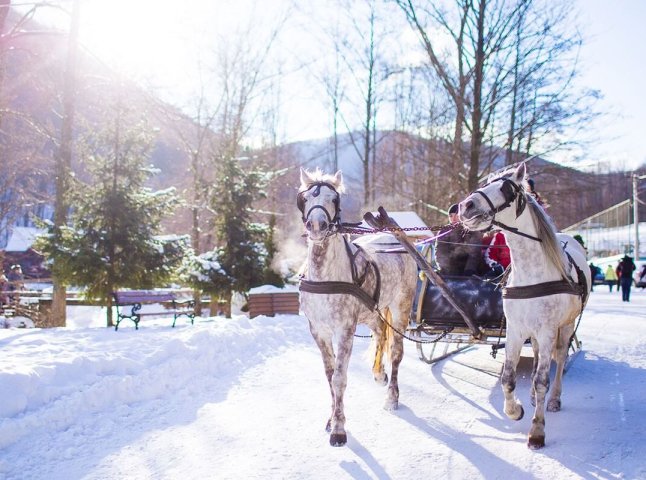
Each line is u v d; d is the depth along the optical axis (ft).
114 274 41.06
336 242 18.49
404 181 88.17
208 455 16.19
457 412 20.51
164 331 34.73
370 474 14.89
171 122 71.20
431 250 26.71
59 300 46.06
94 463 15.55
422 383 24.89
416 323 25.16
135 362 23.34
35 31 43.86
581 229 171.73
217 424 18.84
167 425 18.74
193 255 50.14
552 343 17.15
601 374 25.86
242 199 51.65
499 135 56.90
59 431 17.66
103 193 41.45
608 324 44.06
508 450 16.46
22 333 33.65
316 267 18.29
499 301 23.73
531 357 30.53
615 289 110.83
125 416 19.47
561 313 17.26
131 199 42.16
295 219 80.74
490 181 18.37
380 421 19.47
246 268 50.52
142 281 42.75
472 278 24.62
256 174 52.95
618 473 14.39
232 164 52.85
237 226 51.65
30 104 51.67
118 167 42.37
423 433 18.15
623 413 19.38
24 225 125.39
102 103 47.32
